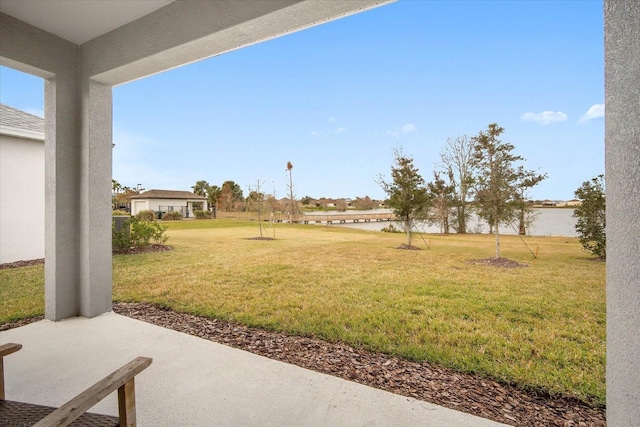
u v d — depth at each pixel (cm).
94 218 397
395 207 1015
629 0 149
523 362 288
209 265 756
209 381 250
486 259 755
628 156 148
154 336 340
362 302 477
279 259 827
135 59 338
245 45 307
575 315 411
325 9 248
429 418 206
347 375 268
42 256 805
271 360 288
